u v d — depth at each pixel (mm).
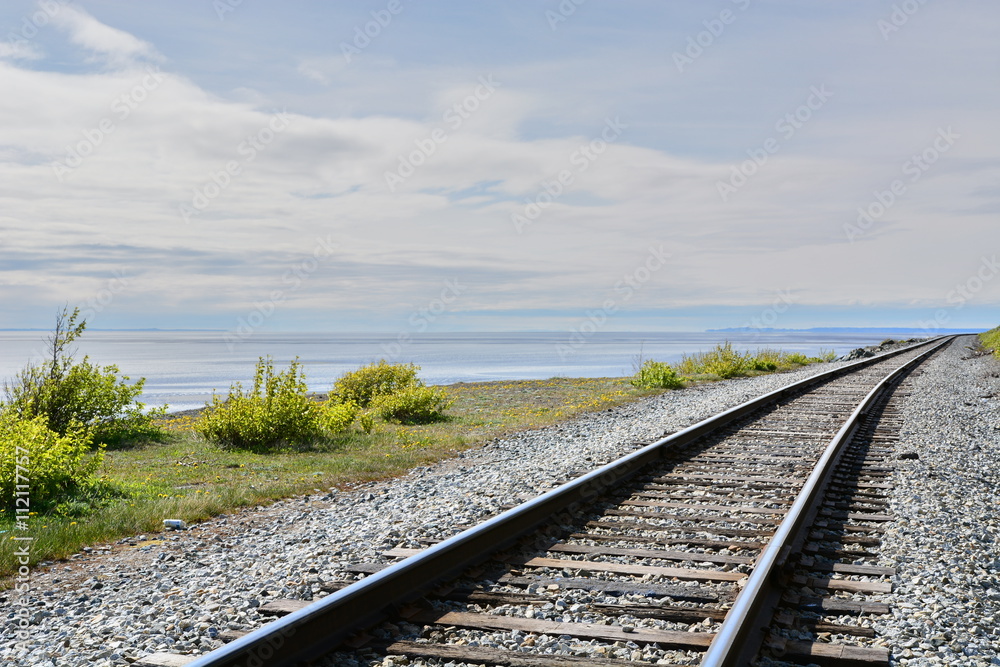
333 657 3676
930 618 4125
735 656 3438
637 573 4934
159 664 3650
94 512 7234
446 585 4605
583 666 3514
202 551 5957
